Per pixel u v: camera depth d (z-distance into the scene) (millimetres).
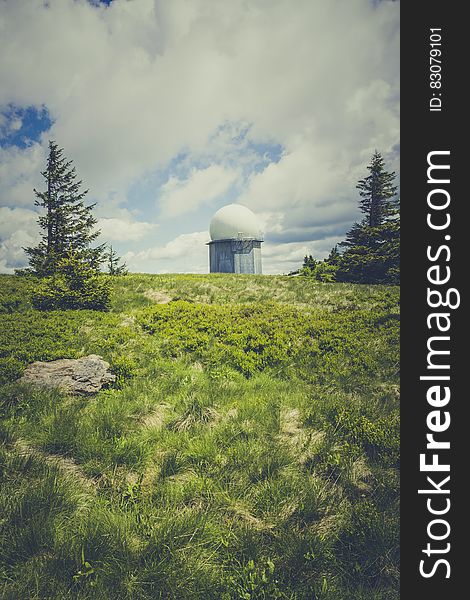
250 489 4781
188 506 4527
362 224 40000
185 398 7637
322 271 32125
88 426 6188
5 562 3543
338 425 6496
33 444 5809
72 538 3795
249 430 6246
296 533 4008
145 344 11250
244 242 52438
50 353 10070
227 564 3695
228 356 10492
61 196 30938
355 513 4266
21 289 18656
